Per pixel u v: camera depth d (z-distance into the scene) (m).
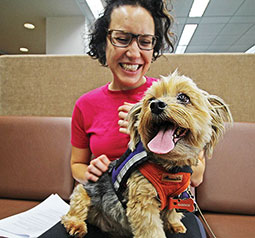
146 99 0.67
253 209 1.05
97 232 0.75
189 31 4.60
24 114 1.54
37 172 1.25
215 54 1.39
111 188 0.70
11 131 1.32
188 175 0.63
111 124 0.90
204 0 3.40
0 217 1.00
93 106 0.97
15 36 4.89
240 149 1.14
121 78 0.88
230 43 5.36
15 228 0.79
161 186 0.60
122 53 0.84
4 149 1.29
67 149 1.27
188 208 0.62
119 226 0.71
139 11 0.83
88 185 0.78
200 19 4.04
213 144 0.71
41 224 0.84
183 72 1.40
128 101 0.92
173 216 0.72
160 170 0.61
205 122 0.64
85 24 3.77
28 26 4.30
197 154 0.67
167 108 0.60
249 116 1.37
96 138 0.91
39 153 1.28
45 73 1.52
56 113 1.51
